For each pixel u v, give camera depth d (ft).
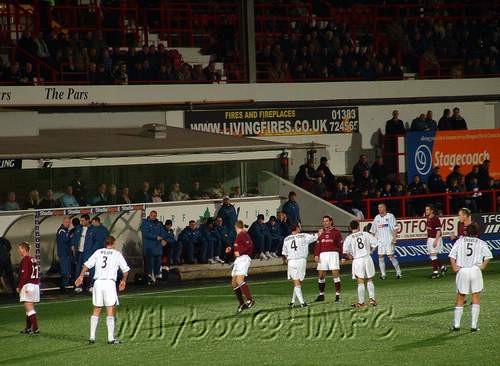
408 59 248.11
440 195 203.41
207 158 190.39
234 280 129.90
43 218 168.96
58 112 200.13
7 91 195.21
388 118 230.27
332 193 200.13
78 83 203.72
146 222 168.35
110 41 228.63
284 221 186.91
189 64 225.56
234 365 96.58
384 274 164.45
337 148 225.97
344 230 187.93
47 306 142.72
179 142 183.42
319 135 224.33
